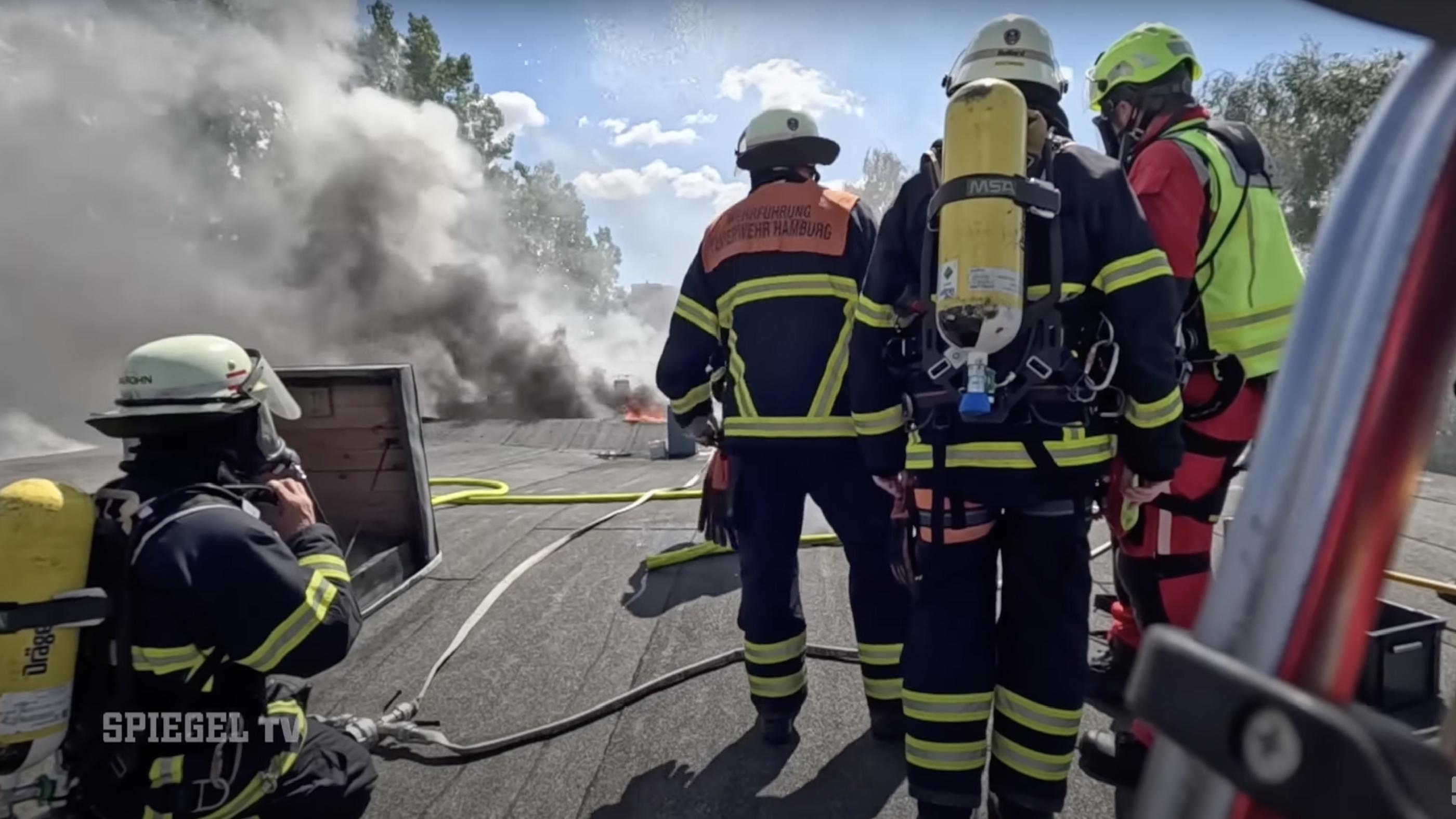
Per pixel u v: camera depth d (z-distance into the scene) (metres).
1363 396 0.62
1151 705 0.66
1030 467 1.92
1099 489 2.07
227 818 1.84
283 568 1.82
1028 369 1.88
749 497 2.68
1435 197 0.62
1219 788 0.65
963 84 2.11
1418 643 2.54
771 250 2.63
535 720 2.91
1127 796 2.32
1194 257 2.28
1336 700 0.62
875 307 2.12
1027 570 2.02
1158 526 2.41
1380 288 0.62
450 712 2.98
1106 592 3.86
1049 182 1.92
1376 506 0.62
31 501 1.61
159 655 1.73
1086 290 1.93
